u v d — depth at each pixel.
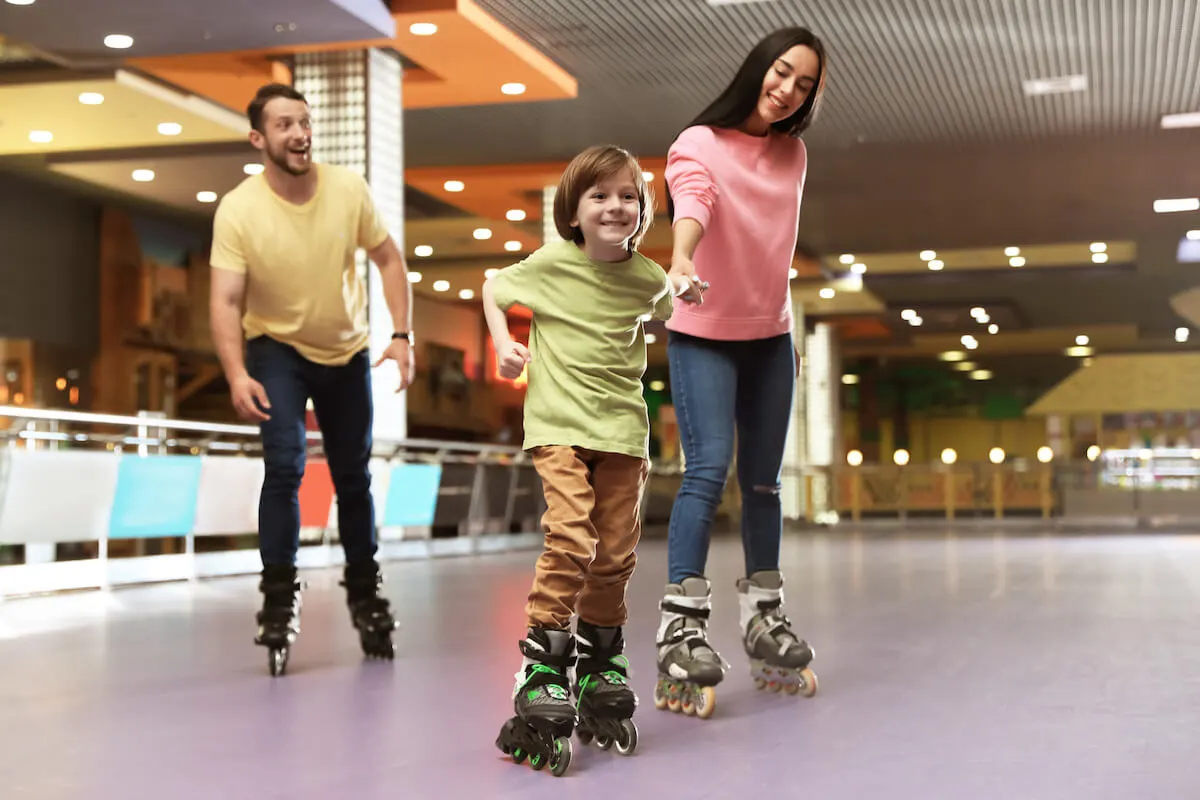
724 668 2.57
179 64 9.02
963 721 2.40
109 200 12.73
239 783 1.92
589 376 2.28
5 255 12.25
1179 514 20.56
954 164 13.30
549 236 13.50
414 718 2.50
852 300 21.70
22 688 2.97
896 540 13.41
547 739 1.99
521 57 9.27
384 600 3.50
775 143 2.96
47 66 9.27
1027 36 9.30
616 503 2.33
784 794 1.81
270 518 3.27
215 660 3.50
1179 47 9.55
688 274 2.54
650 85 10.42
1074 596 5.38
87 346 12.93
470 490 11.08
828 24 9.02
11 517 5.94
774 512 2.96
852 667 3.18
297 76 8.98
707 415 2.82
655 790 1.85
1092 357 29.14
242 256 3.35
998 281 20.45
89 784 1.92
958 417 29.88
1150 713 2.46
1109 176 13.82
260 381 3.38
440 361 20.08
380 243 3.58
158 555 7.14
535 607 2.17
